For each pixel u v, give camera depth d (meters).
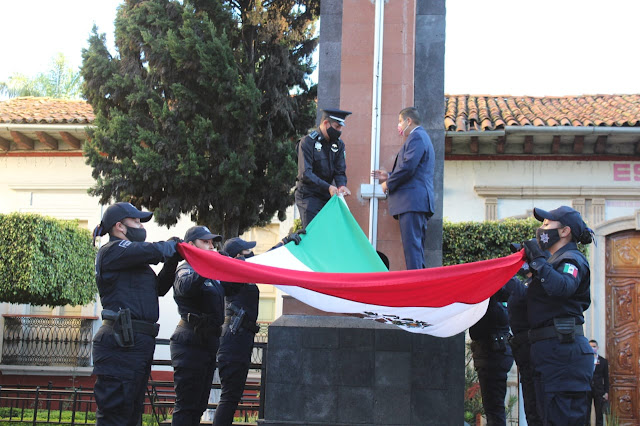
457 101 17.98
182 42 12.71
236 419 12.39
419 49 8.87
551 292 5.96
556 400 6.09
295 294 6.80
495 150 16.52
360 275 6.55
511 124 15.71
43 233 15.55
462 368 7.75
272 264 7.20
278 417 7.84
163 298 17.78
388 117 8.64
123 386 5.86
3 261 15.27
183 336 7.31
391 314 6.90
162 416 11.80
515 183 16.44
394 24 8.79
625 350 15.72
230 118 13.01
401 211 7.96
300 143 8.24
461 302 6.68
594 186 16.20
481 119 16.47
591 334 15.79
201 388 7.34
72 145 18.30
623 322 15.81
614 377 15.70
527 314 6.92
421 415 7.73
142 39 13.20
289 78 14.06
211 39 13.06
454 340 7.79
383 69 8.73
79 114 18.25
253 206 13.67
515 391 14.93
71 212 18.55
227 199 13.20
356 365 7.84
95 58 13.43
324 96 8.84
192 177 12.86
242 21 13.90
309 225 7.62
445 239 14.16
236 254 8.30
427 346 7.79
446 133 15.80
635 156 16.20
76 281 16.77
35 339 18.19
